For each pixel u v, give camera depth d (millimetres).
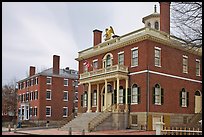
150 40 33781
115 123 32719
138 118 32938
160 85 34188
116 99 35688
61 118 61500
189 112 37844
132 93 34438
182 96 37281
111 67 34906
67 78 64250
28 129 37906
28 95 64000
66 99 63312
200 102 39875
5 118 66562
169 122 34500
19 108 67812
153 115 32750
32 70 66438
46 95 60125
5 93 81938
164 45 35406
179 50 37531
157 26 44969
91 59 41906
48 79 61156
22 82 68188
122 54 36500
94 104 40375
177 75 36812
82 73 43469
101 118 31969
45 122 56562
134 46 34969
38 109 58594
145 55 33312
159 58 34688
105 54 39219
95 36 44438
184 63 38281
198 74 40344
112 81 37156
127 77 34875
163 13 36906
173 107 35500
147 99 32469
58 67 63469
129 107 34312
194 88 39312
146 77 32844
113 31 42531
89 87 38219
